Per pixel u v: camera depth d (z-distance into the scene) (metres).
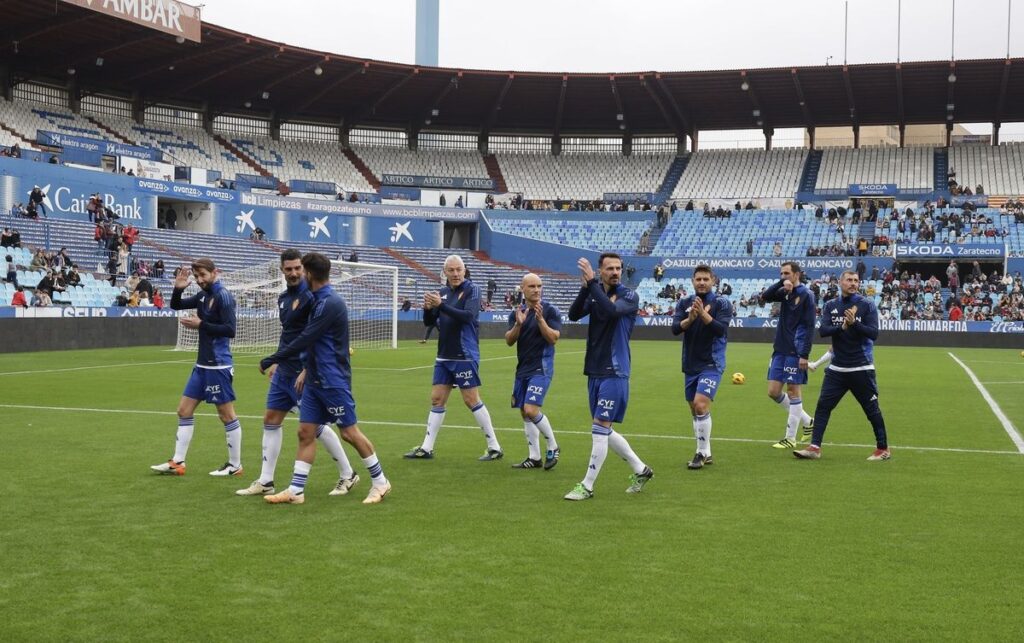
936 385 19.72
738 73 49.66
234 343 32.97
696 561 5.79
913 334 40.69
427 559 5.80
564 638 4.46
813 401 16.56
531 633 4.53
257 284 34.03
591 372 7.84
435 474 8.93
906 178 52.56
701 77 50.47
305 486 8.21
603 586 5.27
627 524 6.79
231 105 52.38
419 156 57.25
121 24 39.16
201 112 52.03
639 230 51.72
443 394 9.95
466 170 56.88
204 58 45.31
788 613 4.83
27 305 28.59
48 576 5.40
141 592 5.12
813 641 4.45
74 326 28.67
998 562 5.80
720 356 9.69
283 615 4.76
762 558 5.87
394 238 51.16
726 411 14.62
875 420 9.96
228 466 8.69
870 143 78.06
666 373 22.44
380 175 54.81
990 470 9.28
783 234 49.53
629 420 13.38
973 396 17.28
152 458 9.55
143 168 42.56
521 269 50.59
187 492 7.87
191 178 45.06
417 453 9.93
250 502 7.49
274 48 45.41
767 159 56.28
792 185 53.75
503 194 54.47
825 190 52.78
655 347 36.84
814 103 54.03
